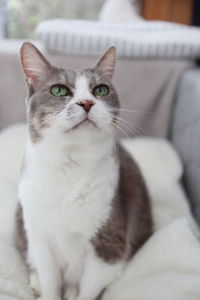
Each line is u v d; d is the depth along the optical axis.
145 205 1.22
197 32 1.82
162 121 1.82
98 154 0.94
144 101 1.81
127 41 1.77
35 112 0.94
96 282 1.00
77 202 0.94
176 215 1.35
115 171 1.00
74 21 1.96
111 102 0.99
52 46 1.80
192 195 1.56
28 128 0.98
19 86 1.83
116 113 1.02
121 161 1.14
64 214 0.95
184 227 1.11
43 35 1.78
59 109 0.90
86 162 0.94
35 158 0.95
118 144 1.17
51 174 0.94
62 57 1.80
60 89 0.93
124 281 1.01
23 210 1.00
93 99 0.90
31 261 1.07
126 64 1.79
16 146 1.61
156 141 1.73
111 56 1.03
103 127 0.91
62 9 2.59
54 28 1.77
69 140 0.90
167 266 1.02
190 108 1.59
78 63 1.79
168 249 1.05
